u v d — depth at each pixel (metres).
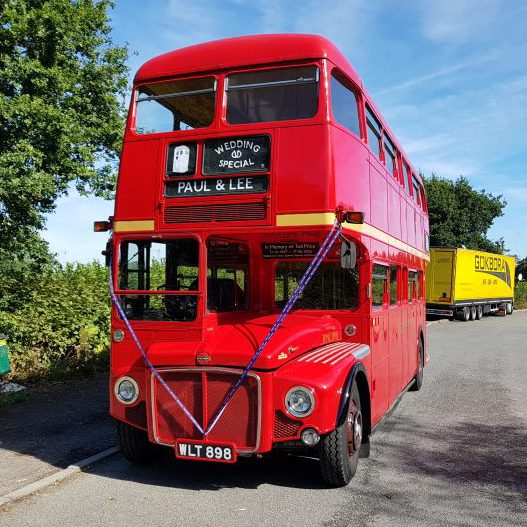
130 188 6.08
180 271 5.89
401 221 9.34
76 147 14.20
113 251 6.11
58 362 11.16
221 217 5.71
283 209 5.52
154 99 6.20
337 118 5.84
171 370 5.29
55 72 13.27
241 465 6.20
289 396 5.00
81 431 7.50
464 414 8.91
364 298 6.60
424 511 4.93
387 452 6.80
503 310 40.88
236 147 5.74
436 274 32.22
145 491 5.41
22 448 6.77
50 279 12.20
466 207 50.34
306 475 5.89
